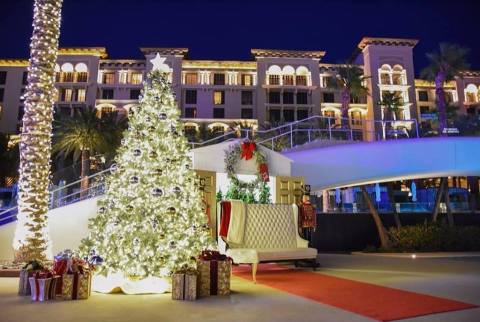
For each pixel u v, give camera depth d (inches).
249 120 1684.3
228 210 309.1
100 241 227.0
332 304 189.6
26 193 306.0
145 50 1713.8
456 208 800.3
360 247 706.8
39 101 317.4
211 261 215.9
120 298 203.3
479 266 375.2
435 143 553.0
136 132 241.1
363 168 538.9
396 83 1766.7
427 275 301.4
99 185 392.2
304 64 1768.0
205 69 1770.4
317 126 910.4
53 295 199.5
